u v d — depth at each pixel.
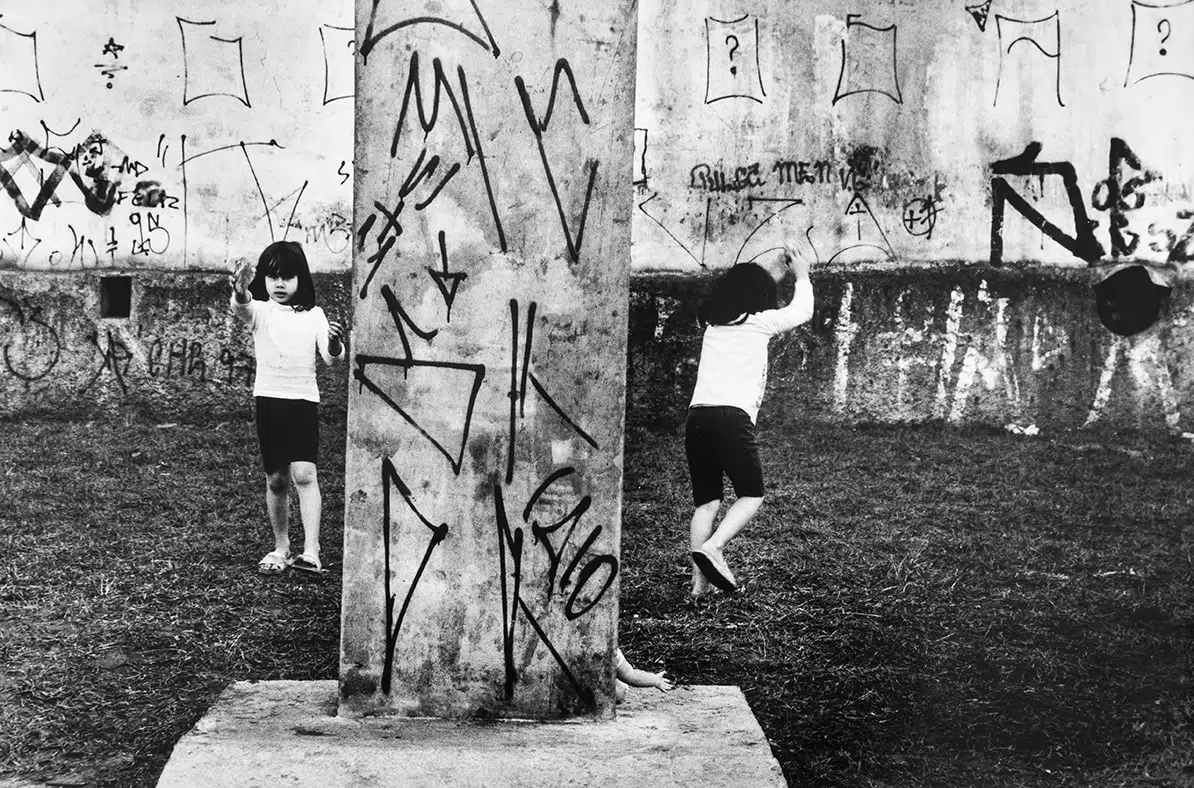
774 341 8.33
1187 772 3.67
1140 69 8.23
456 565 3.39
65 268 8.45
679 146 8.38
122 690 4.11
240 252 8.45
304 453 5.45
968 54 8.30
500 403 3.38
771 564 5.60
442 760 3.07
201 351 8.45
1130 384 8.18
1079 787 3.58
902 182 8.31
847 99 8.34
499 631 3.39
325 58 8.46
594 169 3.39
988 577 5.41
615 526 3.40
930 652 4.56
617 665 3.79
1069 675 4.34
